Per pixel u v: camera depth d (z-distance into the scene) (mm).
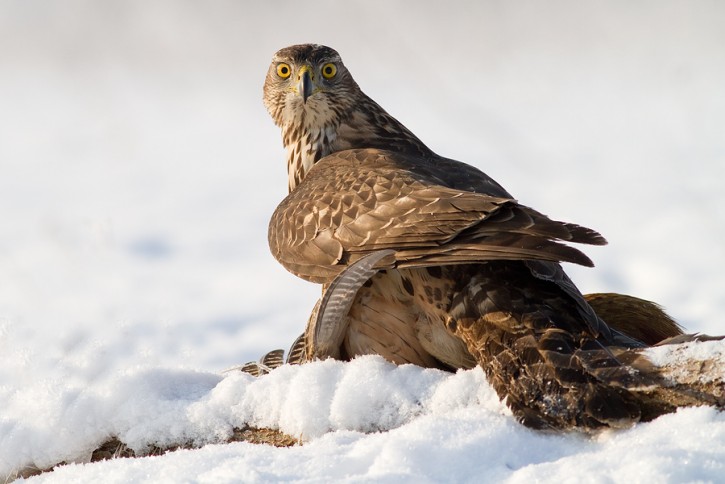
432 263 7766
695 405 6910
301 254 8891
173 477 6668
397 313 8695
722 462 6215
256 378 8195
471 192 8422
